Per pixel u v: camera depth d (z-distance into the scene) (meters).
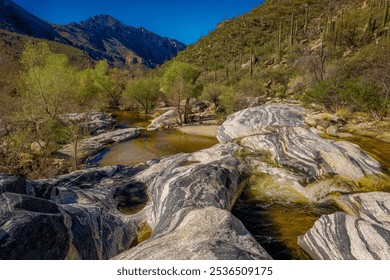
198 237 3.88
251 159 10.36
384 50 24.05
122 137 20.47
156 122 26.91
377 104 15.86
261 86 36.12
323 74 27.42
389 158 9.98
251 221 6.66
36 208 4.32
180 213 5.41
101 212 5.69
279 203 7.53
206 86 31.73
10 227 3.61
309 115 16.62
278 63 45.59
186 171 7.58
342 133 13.47
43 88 18.12
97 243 4.88
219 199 6.23
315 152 9.46
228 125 17.11
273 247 5.58
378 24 37.53
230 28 77.19
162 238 4.10
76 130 14.47
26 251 3.56
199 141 19.92
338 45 38.78
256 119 16.64
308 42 48.72
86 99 32.25
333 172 8.46
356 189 7.68
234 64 52.50
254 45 62.75
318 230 5.29
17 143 14.20
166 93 29.77
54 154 15.88
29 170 12.43
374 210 6.14
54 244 3.95
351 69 23.59
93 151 17.14
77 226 4.73
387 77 17.11
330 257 4.64
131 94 33.50
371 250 4.29
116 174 9.46
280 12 73.25
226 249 3.53
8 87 20.48
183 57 76.12
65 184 7.96
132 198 7.36
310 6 69.88
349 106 17.84
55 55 24.02
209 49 71.44
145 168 10.19
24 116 15.63
